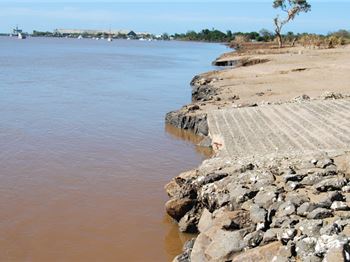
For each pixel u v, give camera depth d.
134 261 12.90
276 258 8.61
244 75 46.56
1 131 27.77
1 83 50.62
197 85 44.47
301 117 21.53
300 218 9.85
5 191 17.97
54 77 57.84
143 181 19.11
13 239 14.20
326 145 16.56
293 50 81.75
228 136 19.30
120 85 50.59
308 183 11.70
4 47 148.00
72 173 20.14
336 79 38.72
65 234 14.51
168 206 14.35
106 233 14.55
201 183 13.71
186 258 11.18
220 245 9.89
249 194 11.49
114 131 28.16
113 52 127.50
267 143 17.69
